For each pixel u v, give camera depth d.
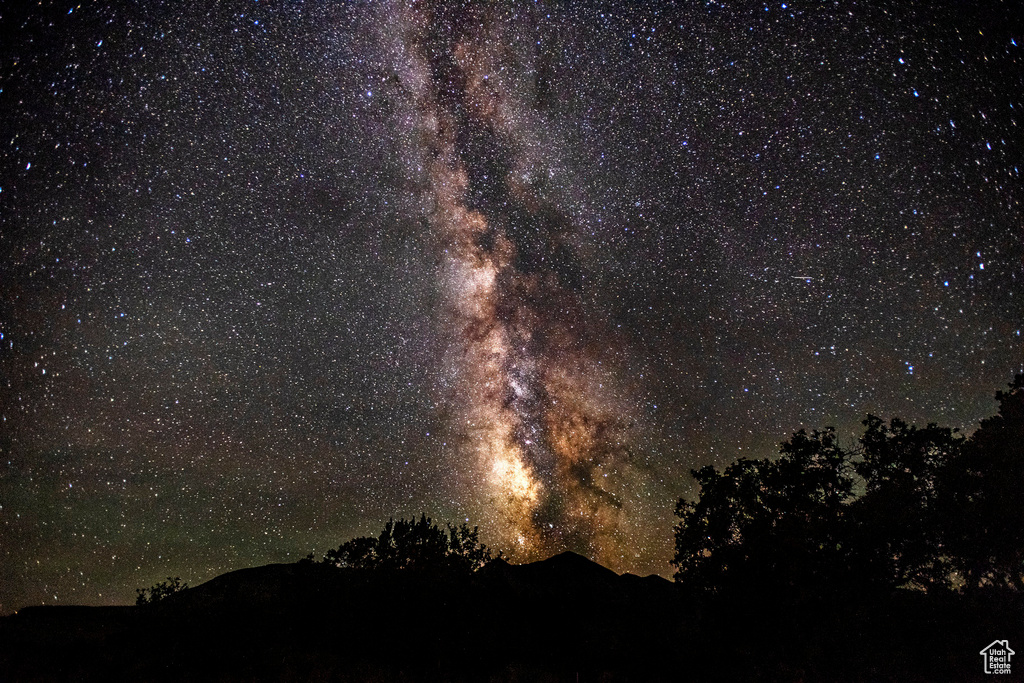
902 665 7.23
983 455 7.55
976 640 7.20
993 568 7.43
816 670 7.37
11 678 7.58
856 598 7.57
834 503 7.97
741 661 7.75
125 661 7.93
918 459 7.98
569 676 7.75
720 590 8.08
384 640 8.08
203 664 7.80
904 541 7.70
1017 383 7.82
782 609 7.71
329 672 7.62
